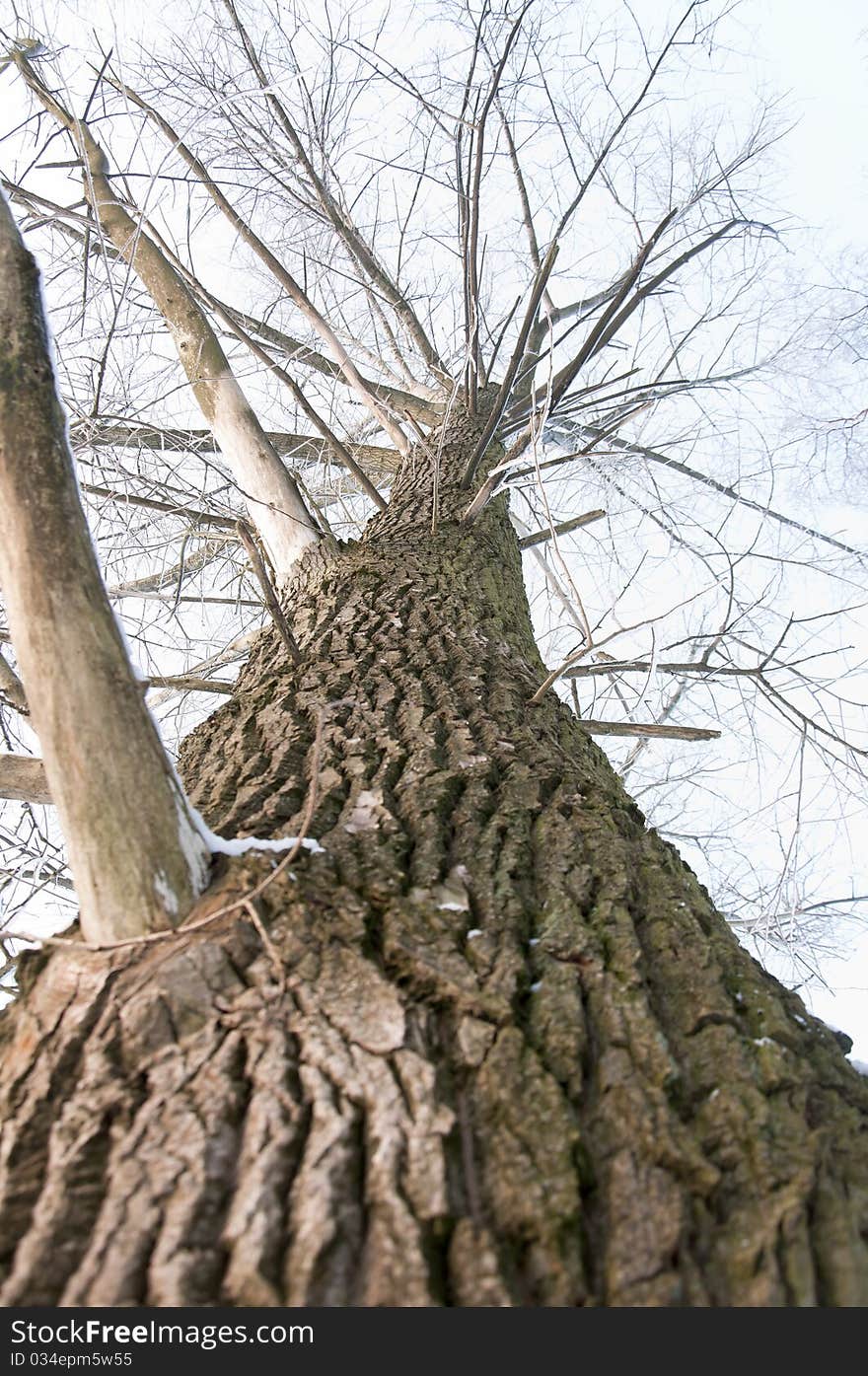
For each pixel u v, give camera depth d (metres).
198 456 3.94
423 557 3.62
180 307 4.29
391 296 5.54
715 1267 1.12
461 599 3.30
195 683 3.34
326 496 5.76
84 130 3.93
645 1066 1.34
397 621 3.02
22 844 3.91
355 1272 1.06
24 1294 1.06
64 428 1.76
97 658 1.59
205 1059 1.32
